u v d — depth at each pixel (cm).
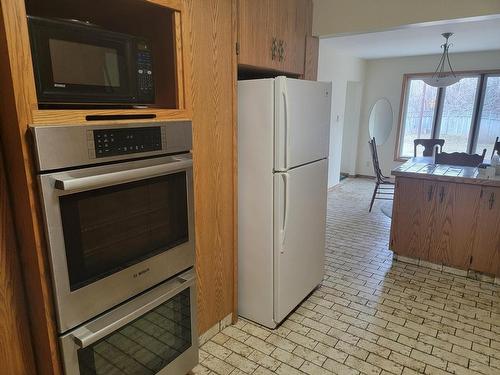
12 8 96
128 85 136
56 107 121
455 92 622
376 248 369
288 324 235
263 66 219
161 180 146
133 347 148
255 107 204
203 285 203
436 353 207
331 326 233
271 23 221
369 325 234
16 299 122
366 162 731
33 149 103
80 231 117
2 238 116
